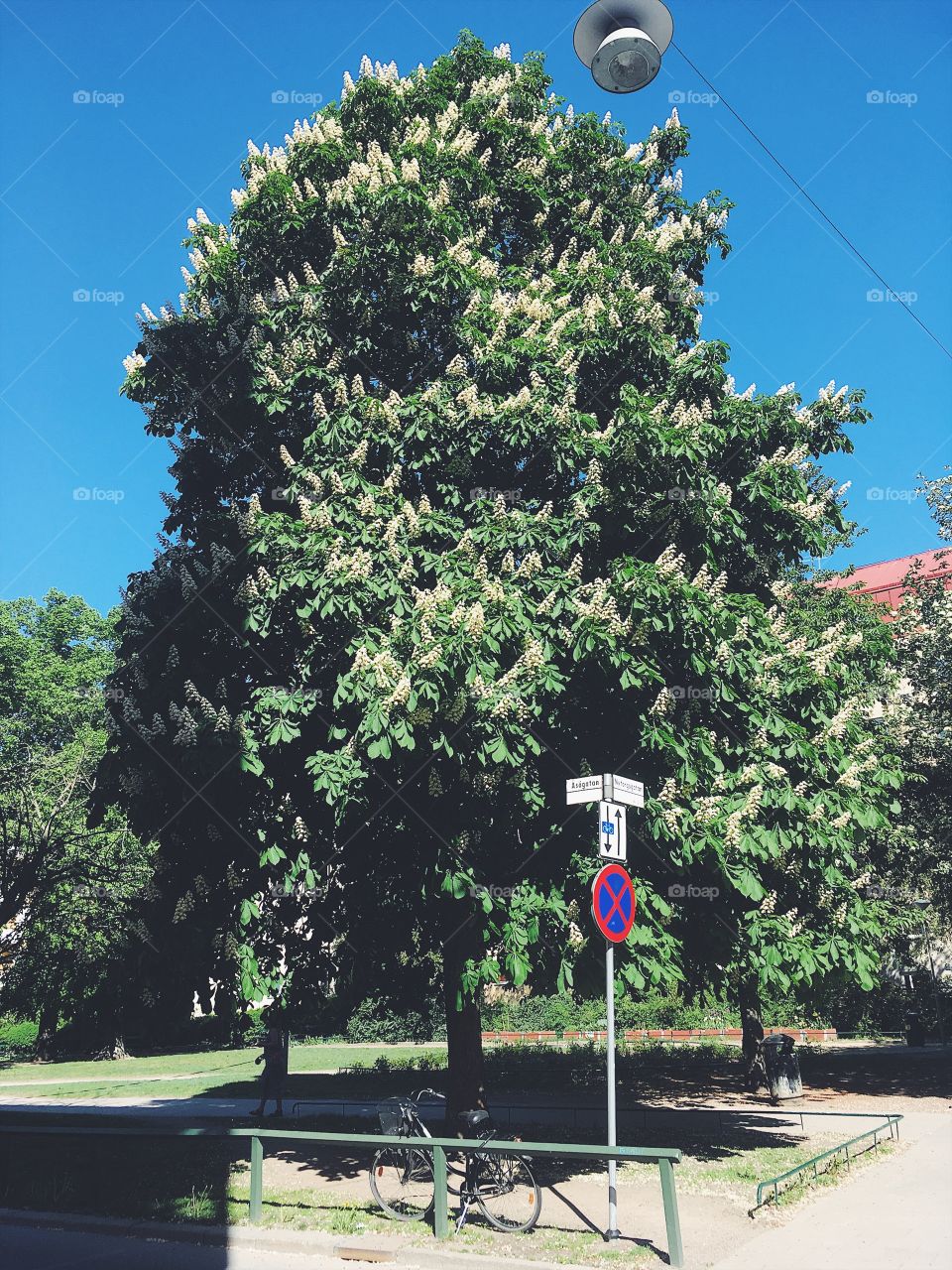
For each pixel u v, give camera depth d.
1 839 16.00
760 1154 11.89
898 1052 27.44
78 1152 11.22
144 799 10.91
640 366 12.27
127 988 12.02
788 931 10.53
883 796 11.67
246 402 11.74
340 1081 22.08
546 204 13.73
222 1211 9.50
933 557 22.14
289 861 10.48
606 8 8.71
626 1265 7.38
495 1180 8.75
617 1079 21.73
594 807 10.30
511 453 11.47
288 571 10.45
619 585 9.83
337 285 12.05
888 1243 7.89
